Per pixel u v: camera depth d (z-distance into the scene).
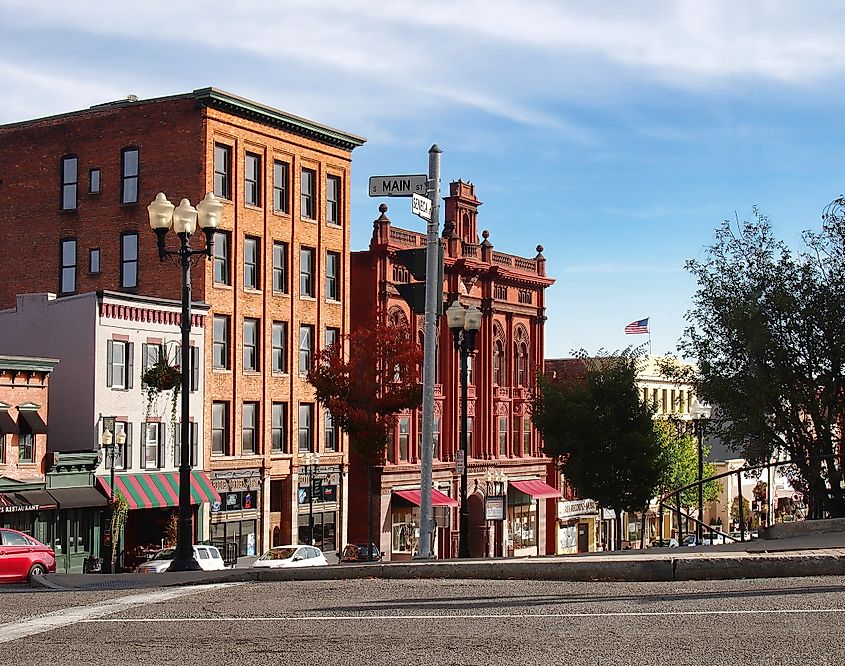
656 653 9.71
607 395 59.19
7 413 46.62
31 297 53.03
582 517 89.12
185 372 25.70
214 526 56.56
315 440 63.69
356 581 15.62
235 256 59.03
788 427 32.88
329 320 65.50
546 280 85.94
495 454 79.56
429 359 22.97
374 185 22.80
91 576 22.52
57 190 60.81
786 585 13.08
